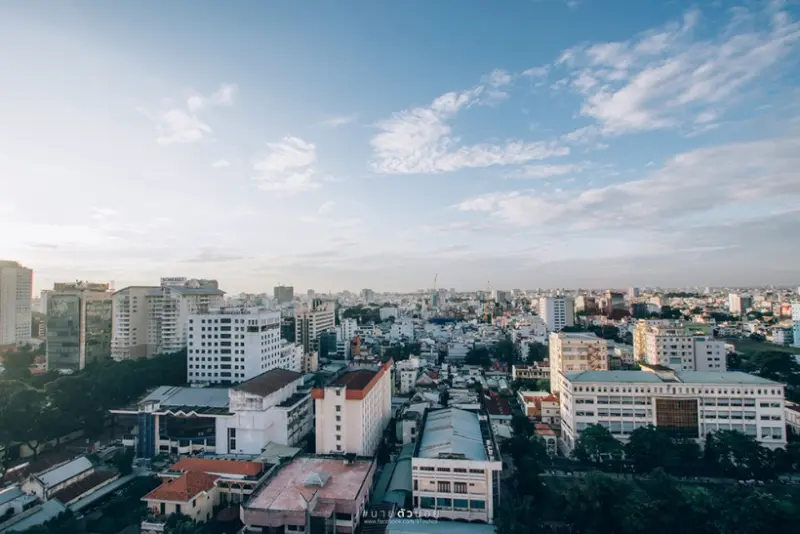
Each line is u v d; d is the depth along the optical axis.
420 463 96.75
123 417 154.00
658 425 132.88
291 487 96.81
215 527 96.56
